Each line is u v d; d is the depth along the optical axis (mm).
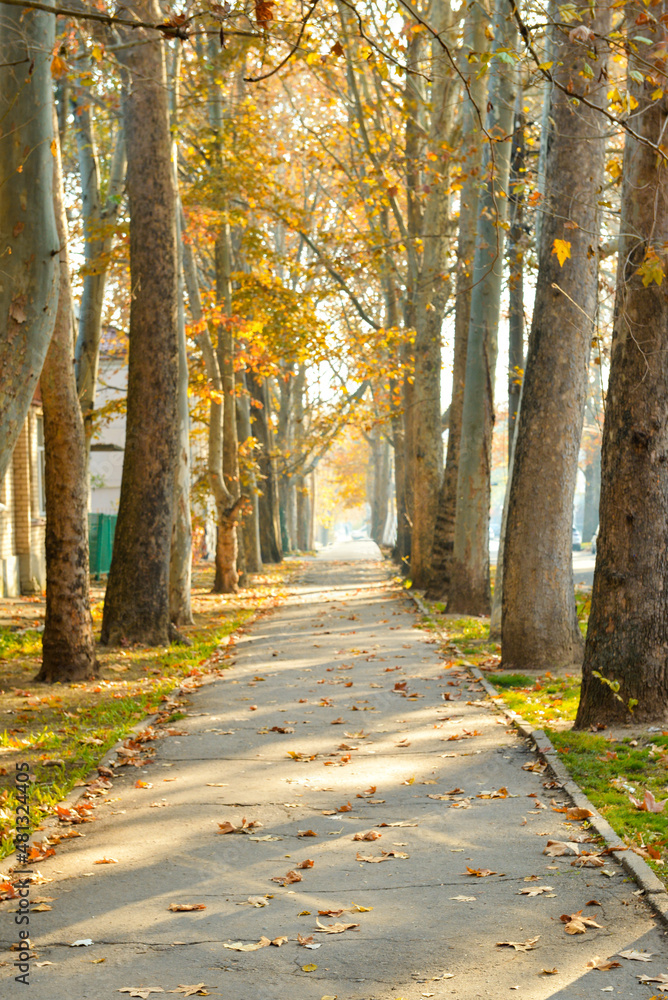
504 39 15469
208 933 4590
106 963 4281
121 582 15359
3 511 22062
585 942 4363
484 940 4426
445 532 22047
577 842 5727
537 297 12461
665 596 8602
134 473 15445
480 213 16469
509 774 7461
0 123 6727
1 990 4027
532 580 12469
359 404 31125
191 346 27172
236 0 7000
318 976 4117
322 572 36188
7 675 12453
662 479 8555
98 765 7910
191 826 6324
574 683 11117
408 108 17625
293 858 5656
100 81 16422
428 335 23766
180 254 17594
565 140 11805
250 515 33188
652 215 8430
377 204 21609
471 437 18875
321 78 22812
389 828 6223
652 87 8406
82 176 21812
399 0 6828
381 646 15094
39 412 23984
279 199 23422
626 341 8555
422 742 8656
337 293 25469
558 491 12461
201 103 20812
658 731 8133
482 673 12172
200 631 17609
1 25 6844
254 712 10172
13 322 6684
